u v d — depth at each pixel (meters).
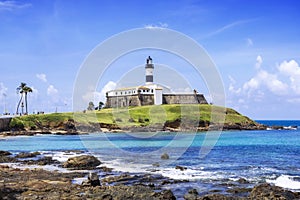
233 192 26.69
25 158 51.53
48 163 44.69
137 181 31.05
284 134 126.81
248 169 39.81
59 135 120.69
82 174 34.34
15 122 132.12
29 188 26.25
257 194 24.95
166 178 32.72
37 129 132.38
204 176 34.19
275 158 52.56
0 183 28.25
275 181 32.06
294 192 25.91
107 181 30.86
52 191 25.48
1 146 79.25
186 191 27.30
